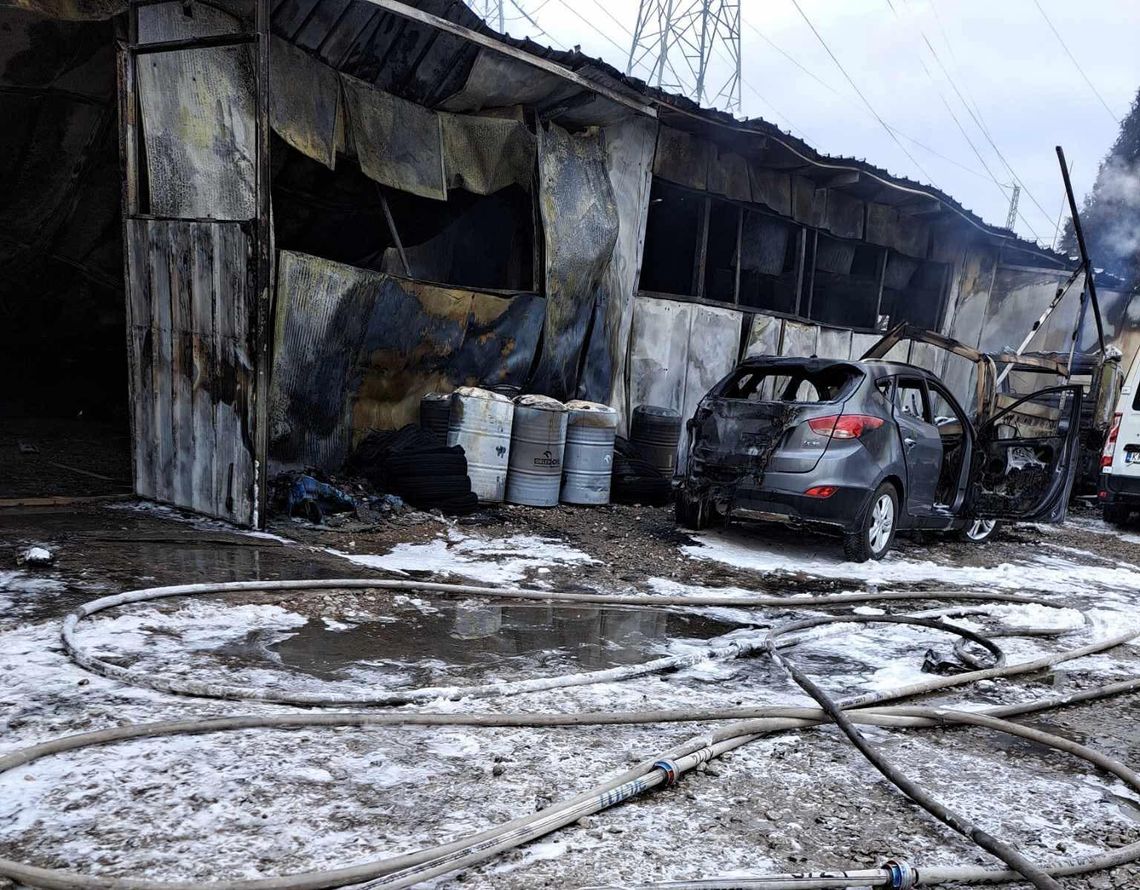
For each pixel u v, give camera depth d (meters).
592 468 8.85
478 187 8.84
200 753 2.88
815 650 4.87
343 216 9.67
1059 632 5.62
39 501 6.55
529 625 4.89
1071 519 12.11
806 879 2.36
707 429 7.76
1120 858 2.70
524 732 3.33
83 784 2.61
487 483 8.25
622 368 10.47
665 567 6.75
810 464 7.15
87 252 9.34
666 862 2.48
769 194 12.15
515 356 9.09
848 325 16.02
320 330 7.37
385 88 8.05
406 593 5.24
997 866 2.62
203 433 6.59
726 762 3.21
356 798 2.70
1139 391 10.97
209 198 6.34
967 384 16.72
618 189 10.10
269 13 6.11
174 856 2.30
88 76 7.62
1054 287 16.81
